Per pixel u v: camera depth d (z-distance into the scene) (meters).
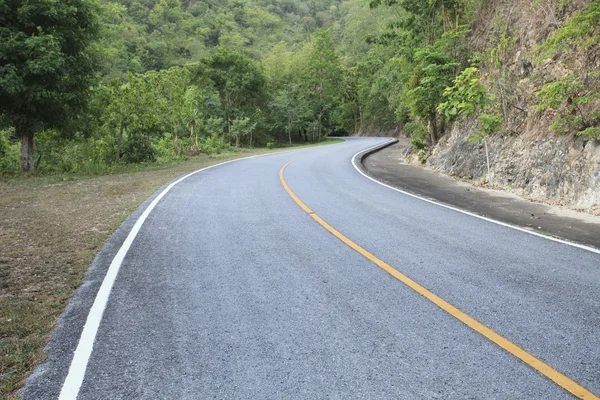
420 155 20.77
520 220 8.02
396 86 28.20
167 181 13.38
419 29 23.59
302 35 133.25
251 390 2.67
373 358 3.05
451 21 21.34
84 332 3.45
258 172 16.27
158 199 9.88
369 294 4.26
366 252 5.75
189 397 2.61
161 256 5.53
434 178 14.92
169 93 24.12
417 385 2.72
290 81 66.19
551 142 10.61
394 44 25.98
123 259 5.38
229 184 12.70
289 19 157.12
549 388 2.68
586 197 8.92
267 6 162.88
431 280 4.66
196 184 12.61
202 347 3.21
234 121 42.88
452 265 5.20
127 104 20.42
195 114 31.42
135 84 20.56
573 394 2.62
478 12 18.70
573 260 5.41
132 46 79.62
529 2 13.98
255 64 53.25
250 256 5.56
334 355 3.10
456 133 17.34
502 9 16.16
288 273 4.90
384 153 29.50
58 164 23.20
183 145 31.59
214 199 10.00
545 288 4.41
